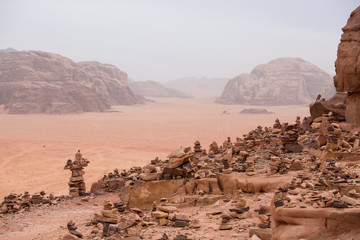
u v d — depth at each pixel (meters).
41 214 25.62
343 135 26.59
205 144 115.69
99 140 135.25
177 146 113.62
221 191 22.77
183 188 23.56
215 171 24.66
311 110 38.78
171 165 24.08
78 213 25.12
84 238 16.80
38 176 69.88
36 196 29.55
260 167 24.83
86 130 167.62
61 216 24.45
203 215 18.78
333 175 15.55
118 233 15.73
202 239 14.52
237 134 141.50
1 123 189.25
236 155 29.59
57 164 84.75
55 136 145.25
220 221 17.02
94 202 28.66
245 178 22.02
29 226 22.02
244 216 16.72
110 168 76.25
